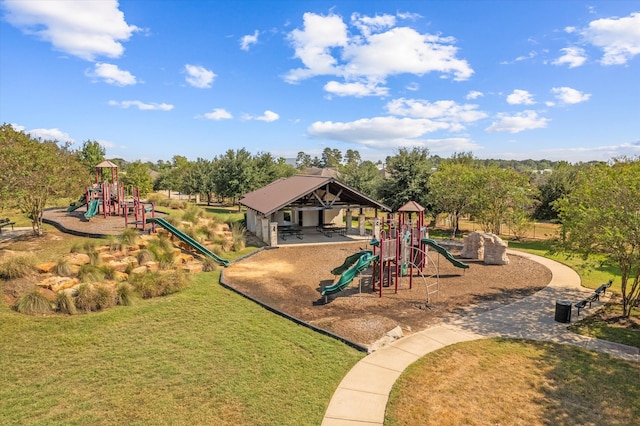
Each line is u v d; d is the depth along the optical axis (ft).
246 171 138.72
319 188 84.94
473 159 142.10
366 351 32.17
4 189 54.75
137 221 73.51
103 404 23.88
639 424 22.94
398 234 51.13
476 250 70.28
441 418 23.52
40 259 49.44
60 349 30.76
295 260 66.85
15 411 22.91
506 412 24.13
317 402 24.90
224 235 79.10
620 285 53.67
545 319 40.29
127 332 34.37
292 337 34.50
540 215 136.87
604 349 33.06
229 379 27.12
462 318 40.55
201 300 43.60
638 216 35.70
